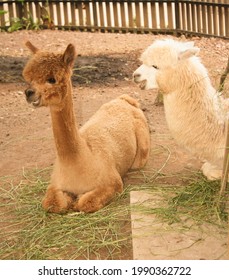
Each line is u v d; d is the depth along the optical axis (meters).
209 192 6.08
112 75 10.95
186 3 13.40
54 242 5.48
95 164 5.98
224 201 5.85
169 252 5.08
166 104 6.03
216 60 11.24
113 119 6.70
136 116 7.02
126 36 13.79
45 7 14.61
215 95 6.03
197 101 5.87
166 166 7.02
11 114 9.15
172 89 5.89
